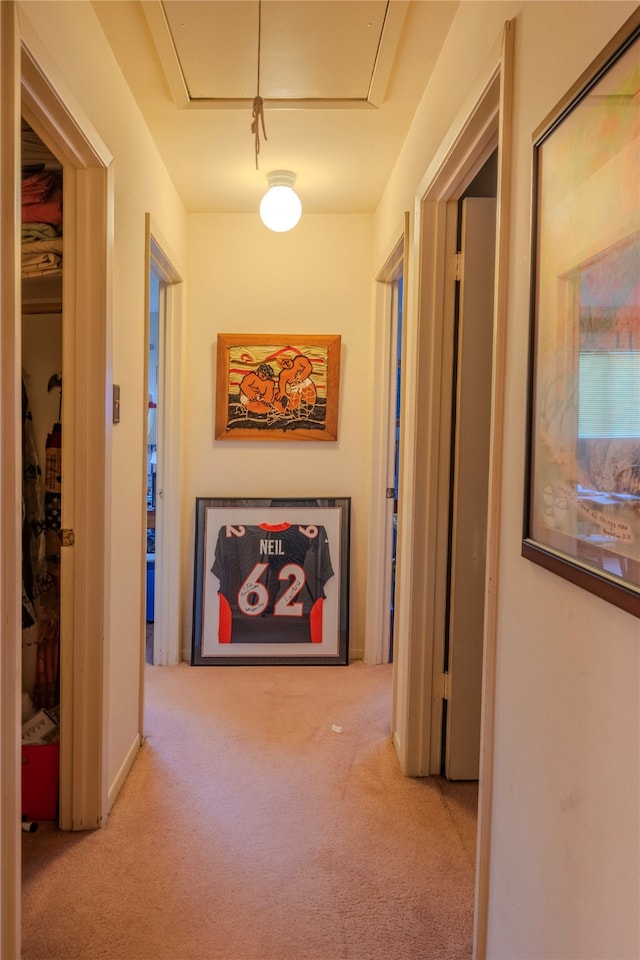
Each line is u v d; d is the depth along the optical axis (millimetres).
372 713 2592
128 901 1505
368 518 3205
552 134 951
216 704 2658
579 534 861
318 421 3182
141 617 2246
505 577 1179
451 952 1376
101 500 1729
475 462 2023
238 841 1738
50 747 1794
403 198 2338
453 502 2045
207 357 3180
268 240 3150
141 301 2170
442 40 1696
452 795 1991
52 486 1902
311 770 2129
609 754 795
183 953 1358
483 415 2010
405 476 2215
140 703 2252
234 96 1992
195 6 1536
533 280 1022
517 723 1108
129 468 2053
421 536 2061
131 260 2023
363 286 3174
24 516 1896
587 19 866
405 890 1560
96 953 1354
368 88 1935
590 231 830
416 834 1785
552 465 951
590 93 827
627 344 738
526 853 1060
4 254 1058
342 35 1652
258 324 3178
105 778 1812
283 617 3162
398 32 1639
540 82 1031
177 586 3139
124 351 1961
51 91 1298
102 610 1752
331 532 3195
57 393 1924
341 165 2529
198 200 2955
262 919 1457
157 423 3121
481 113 1404
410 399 2127
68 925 1429
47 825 1799
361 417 3221
